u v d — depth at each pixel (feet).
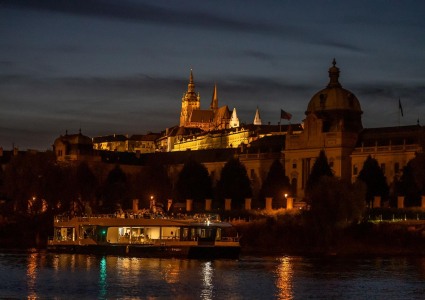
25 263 590.55
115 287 488.44
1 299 452.35
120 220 642.63
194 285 497.87
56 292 472.03
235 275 538.06
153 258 621.31
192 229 625.00
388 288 495.82
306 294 475.72
